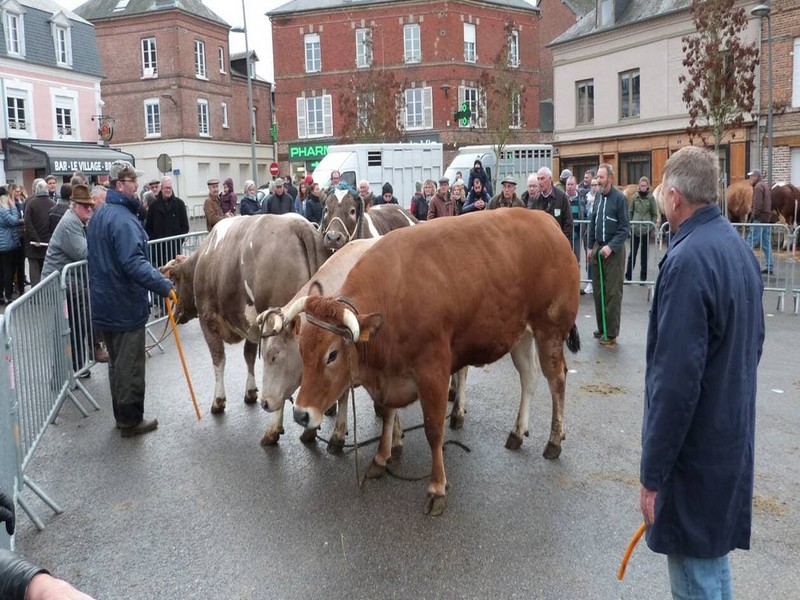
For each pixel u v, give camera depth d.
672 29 27.22
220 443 6.21
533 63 44.78
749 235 12.98
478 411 6.95
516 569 4.14
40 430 6.05
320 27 43.09
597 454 5.81
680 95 27.28
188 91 45.66
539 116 45.59
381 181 24.53
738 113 21.91
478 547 4.39
